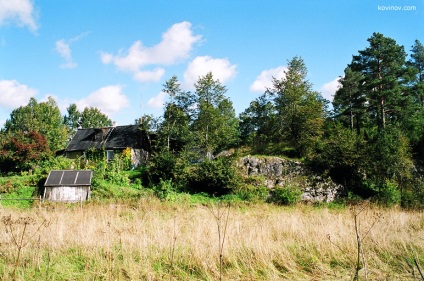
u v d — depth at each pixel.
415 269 6.97
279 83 44.31
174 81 45.09
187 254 7.73
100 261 7.09
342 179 31.80
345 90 42.62
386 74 40.97
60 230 9.13
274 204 27.66
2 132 77.69
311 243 8.88
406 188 29.00
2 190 28.94
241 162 35.00
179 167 32.88
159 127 44.44
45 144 42.03
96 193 28.61
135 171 37.91
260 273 7.05
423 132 37.84
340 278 6.66
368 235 9.21
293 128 39.50
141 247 7.90
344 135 33.88
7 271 6.44
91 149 44.00
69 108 93.12
